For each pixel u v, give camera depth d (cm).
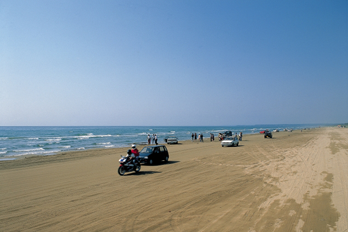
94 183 1096
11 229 585
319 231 547
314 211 680
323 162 1597
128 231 562
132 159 1321
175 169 1451
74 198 852
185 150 2744
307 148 2630
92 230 571
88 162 1895
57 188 1008
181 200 810
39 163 1866
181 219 636
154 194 892
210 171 1361
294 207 718
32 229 584
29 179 1210
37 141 5388
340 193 862
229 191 920
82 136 7619
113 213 690
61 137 7006
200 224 600
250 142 3969
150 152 1666
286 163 1602
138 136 7744
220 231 554
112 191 946
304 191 897
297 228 565
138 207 741
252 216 650
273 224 591
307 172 1268
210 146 3344
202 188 973
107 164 1761
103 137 7150
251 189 945
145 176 1250
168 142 4125
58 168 1583
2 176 1302
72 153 2725
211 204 764
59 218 656
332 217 632
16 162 1936
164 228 577
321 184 1001
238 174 1260
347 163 1545
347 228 562
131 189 974
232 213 677
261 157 1952
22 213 700
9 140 5688
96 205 768
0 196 889
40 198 858
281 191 905
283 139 4647
